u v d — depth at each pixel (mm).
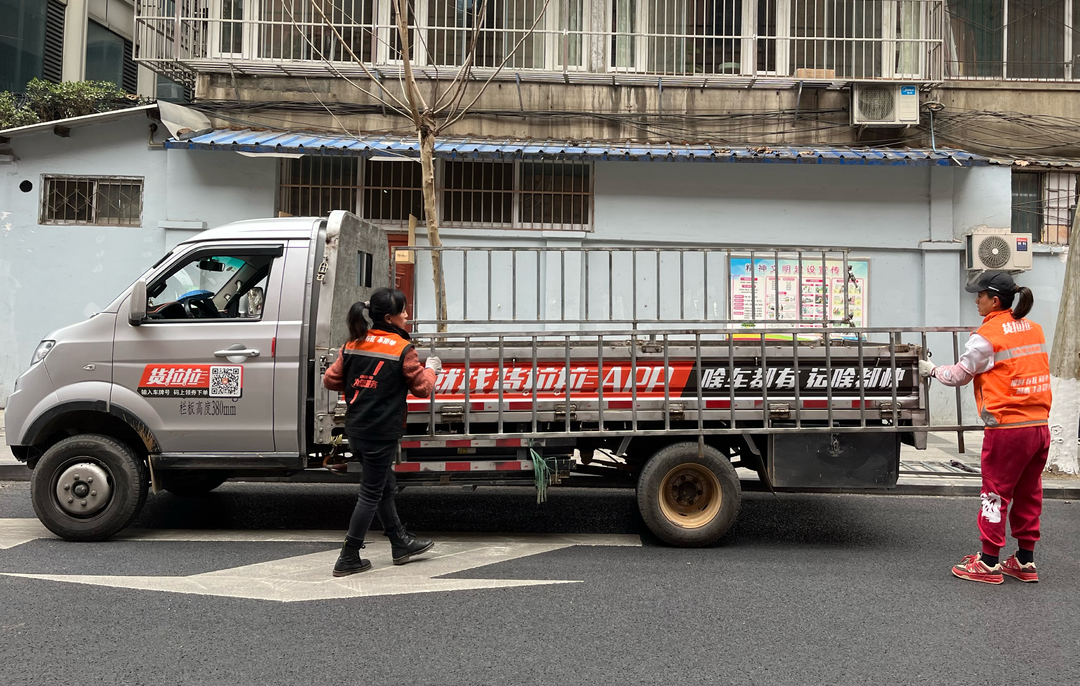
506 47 11312
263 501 6895
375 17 10977
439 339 5492
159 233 10664
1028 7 11602
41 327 10602
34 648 3545
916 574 4852
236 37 11219
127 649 3547
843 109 11352
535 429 5277
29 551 5141
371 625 3877
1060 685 3266
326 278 5320
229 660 3436
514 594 4379
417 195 10836
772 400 5359
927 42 11109
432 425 5230
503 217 10820
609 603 4238
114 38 16031
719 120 11344
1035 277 10992
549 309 10070
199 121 10789
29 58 14281
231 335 5344
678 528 5355
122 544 5375
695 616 4047
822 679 3301
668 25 11477
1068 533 5988
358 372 4715
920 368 5277
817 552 5359
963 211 10867
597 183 10812
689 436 5527
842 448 5371
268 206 10648
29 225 10578
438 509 6680
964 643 3715
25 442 5375
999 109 11398
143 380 5340
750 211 10852
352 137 10641
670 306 9664
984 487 4746
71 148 10594
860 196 10844
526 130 11328
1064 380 7891
